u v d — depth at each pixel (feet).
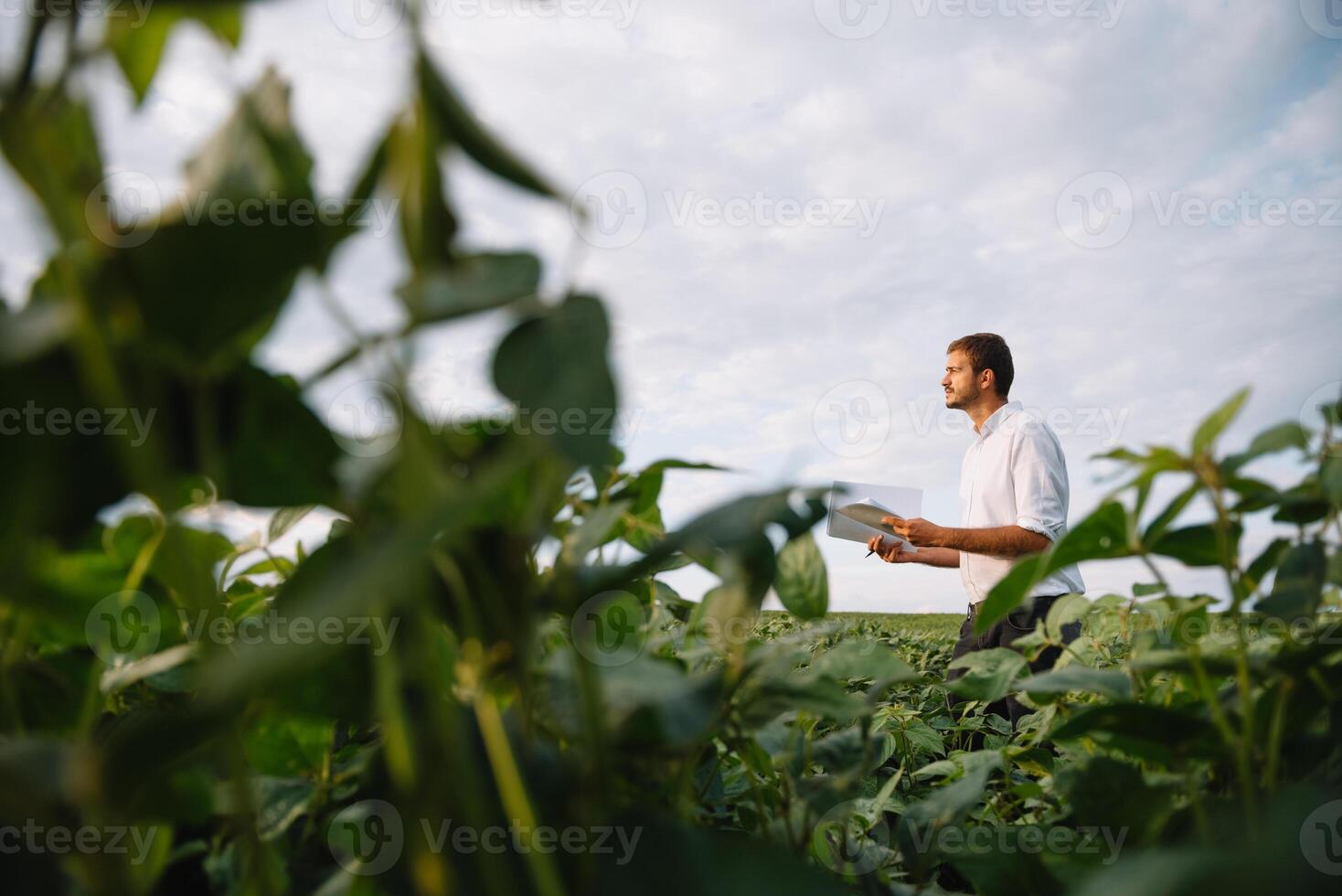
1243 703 1.43
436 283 0.78
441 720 0.88
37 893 0.99
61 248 0.71
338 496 0.99
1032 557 1.57
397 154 0.80
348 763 1.86
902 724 4.53
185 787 1.15
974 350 10.41
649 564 1.11
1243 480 1.47
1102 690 1.97
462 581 1.09
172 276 0.75
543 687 1.34
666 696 1.27
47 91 0.73
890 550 9.16
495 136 0.82
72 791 0.80
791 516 1.31
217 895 1.52
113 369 0.73
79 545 1.25
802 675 1.84
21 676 1.37
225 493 0.96
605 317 0.89
